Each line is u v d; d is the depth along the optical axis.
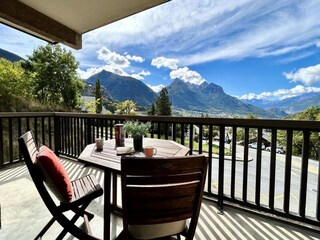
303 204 1.96
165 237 1.35
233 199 2.37
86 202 1.64
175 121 2.66
